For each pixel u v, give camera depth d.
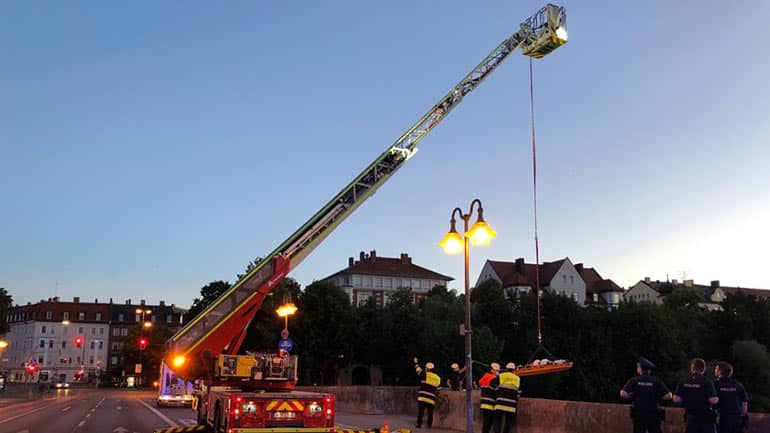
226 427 13.79
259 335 64.06
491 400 16.39
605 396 68.44
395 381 74.12
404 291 73.81
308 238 20.02
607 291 112.62
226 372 15.41
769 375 74.81
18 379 155.50
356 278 109.12
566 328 71.94
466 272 13.97
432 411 20.06
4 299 93.62
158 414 30.66
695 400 10.05
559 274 106.50
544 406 15.85
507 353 72.56
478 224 13.51
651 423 10.83
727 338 86.56
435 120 23.92
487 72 25.62
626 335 72.38
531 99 22.55
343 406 29.12
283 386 15.75
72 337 153.88
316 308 69.25
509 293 77.19
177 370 16.88
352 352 71.81
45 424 24.48
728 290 140.75
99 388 114.44
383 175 22.03
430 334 66.75
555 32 25.86
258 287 18.47
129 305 161.75
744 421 9.90
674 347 72.25
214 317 17.61
